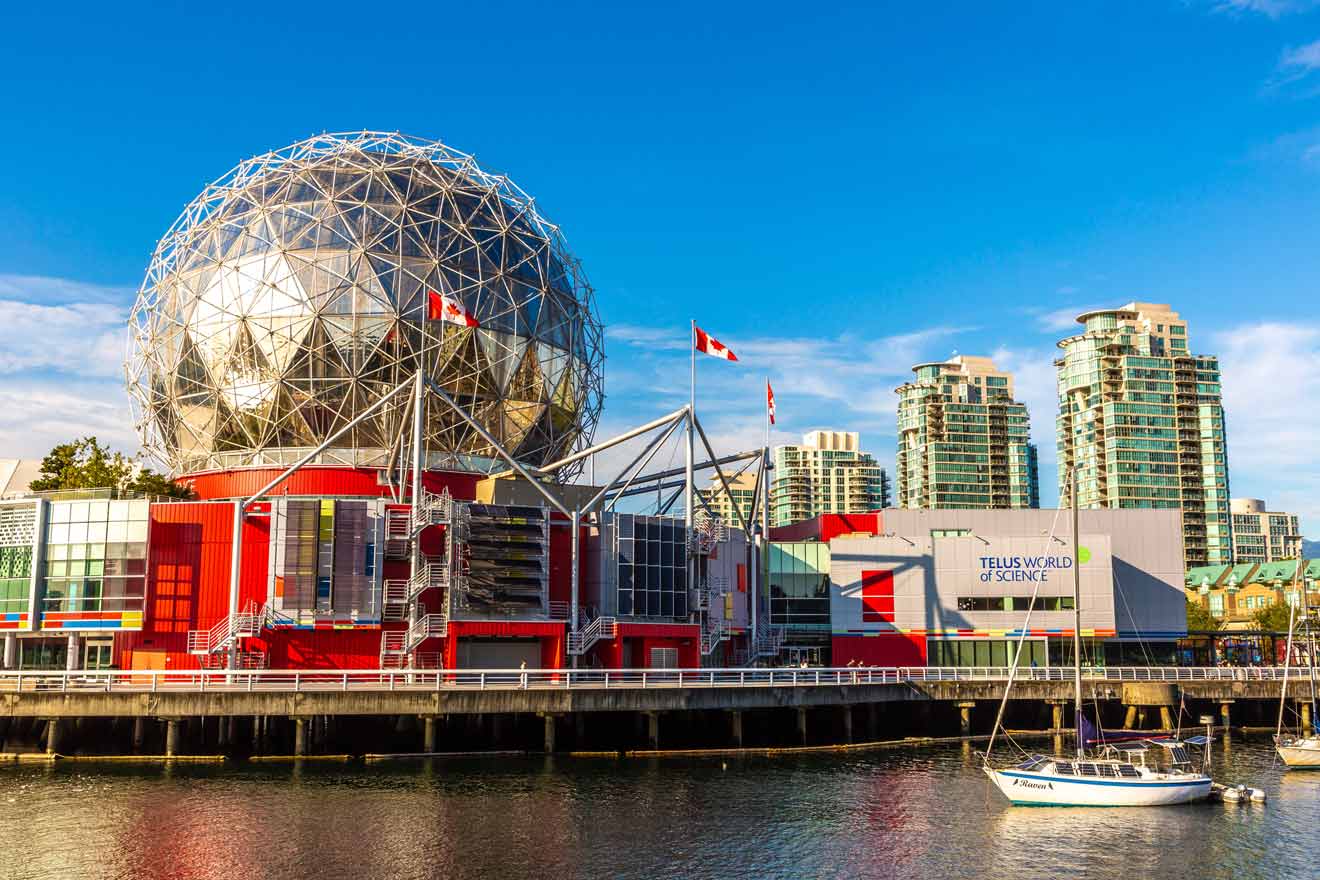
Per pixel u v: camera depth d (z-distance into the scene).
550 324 84.12
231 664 64.06
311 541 66.56
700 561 76.56
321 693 56.03
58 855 38.66
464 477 78.00
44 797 47.38
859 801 47.62
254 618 65.50
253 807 45.53
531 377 81.94
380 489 75.88
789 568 89.19
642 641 72.25
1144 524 92.12
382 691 56.34
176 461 83.50
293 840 40.56
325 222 78.31
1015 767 49.19
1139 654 90.31
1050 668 76.81
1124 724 72.38
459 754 57.94
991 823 44.19
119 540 68.12
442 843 40.31
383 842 40.34
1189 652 106.25
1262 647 108.25
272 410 76.50
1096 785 46.88
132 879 36.16
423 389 68.19
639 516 72.88
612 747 60.78
